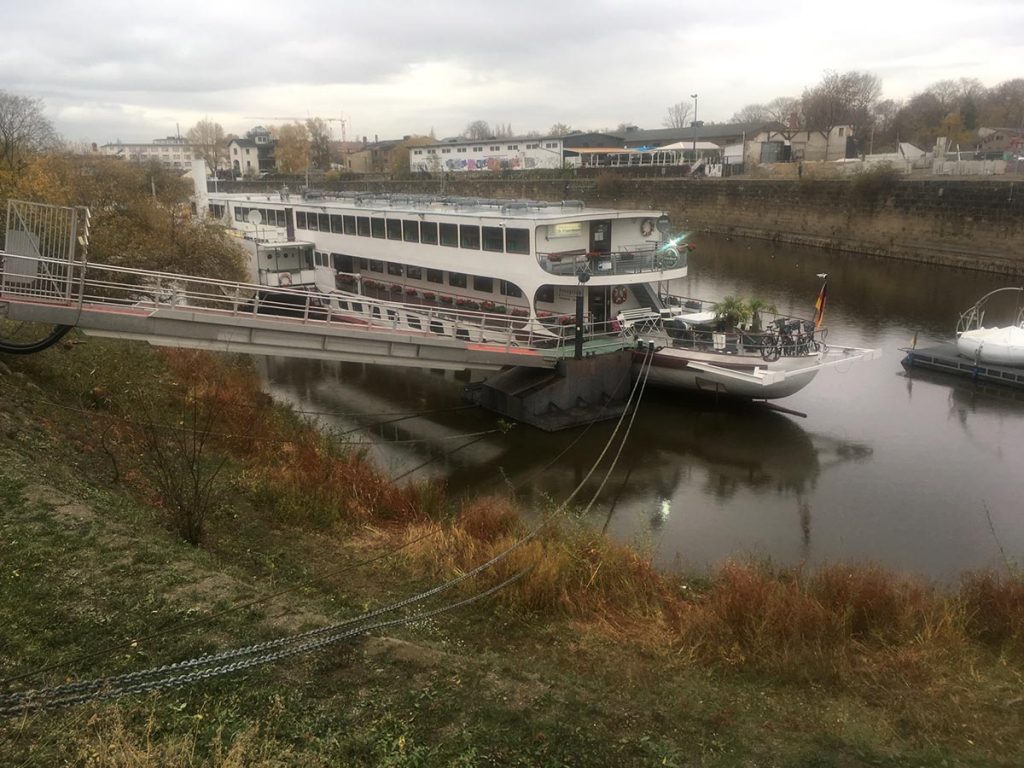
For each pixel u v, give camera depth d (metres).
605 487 18.95
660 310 26.25
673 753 7.18
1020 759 7.71
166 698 7.07
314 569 11.57
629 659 9.59
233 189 105.56
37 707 6.58
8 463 11.51
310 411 24.62
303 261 34.81
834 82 107.25
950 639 10.52
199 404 18.56
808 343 23.31
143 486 13.14
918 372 28.42
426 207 29.92
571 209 25.97
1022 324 31.09
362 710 7.28
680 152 100.62
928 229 54.75
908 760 7.54
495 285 26.28
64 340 19.98
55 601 8.40
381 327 22.56
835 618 10.70
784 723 8.14
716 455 20.81
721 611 10.62
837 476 19.44
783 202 67.69
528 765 6.76
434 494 16.33
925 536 16.30
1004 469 19.69
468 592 11.20
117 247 27.72
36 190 30.55
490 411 24.38
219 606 8.80
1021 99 122.31
